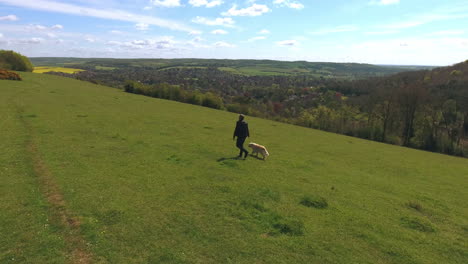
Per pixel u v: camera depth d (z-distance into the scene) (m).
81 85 55.28
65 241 6.21
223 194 9.85
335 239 7.60
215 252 6.44
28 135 14.80
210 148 17.20
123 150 14.26
